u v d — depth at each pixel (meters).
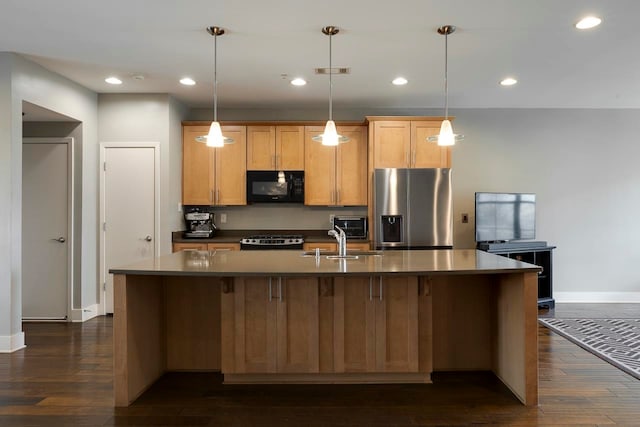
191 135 5.32
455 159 5.71
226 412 2.56
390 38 3.37
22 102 3.80
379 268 2.63
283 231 5.67
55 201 4.73
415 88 4.75
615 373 3.14
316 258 3.18
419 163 5.12
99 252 4.98
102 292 4.99
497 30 3.23
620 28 3.20
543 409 2.58
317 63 3.94
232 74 4.25
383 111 5.64
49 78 4.12
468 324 3.24
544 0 2.77
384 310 2.92
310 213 5.68
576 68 4.11
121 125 4.96
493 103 5.46
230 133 5.32
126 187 4.98
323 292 2.92
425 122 5.13
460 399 2.74
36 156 4.74
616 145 5.75
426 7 2.87
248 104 5.46
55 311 4.73
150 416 2.51
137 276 2.80
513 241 5.42
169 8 2.87
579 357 3.50
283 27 3.17
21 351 3.67
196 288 3.24
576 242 5.75
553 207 5.75
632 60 3.90
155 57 3.79
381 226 4.95
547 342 3.91
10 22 3.07
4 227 3.65
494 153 5.71
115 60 3.86
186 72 4.19
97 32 3.26
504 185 5.72
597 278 5.75
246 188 5.31
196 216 5.34
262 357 2.93
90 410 2.58
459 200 5.71
